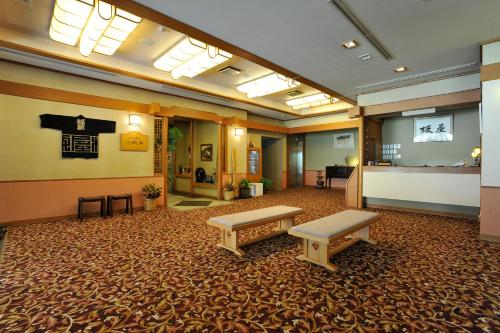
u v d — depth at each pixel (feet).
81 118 18.86
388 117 27.58
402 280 8.98
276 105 31.19
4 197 16.01
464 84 17.85
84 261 10.55
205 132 30.55
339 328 6.44
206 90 23.57
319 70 16.88
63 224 16.65
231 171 29.37
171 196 30.45
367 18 11.08
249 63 19.60
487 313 7.09
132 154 21.43
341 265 10.25
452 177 18.90
